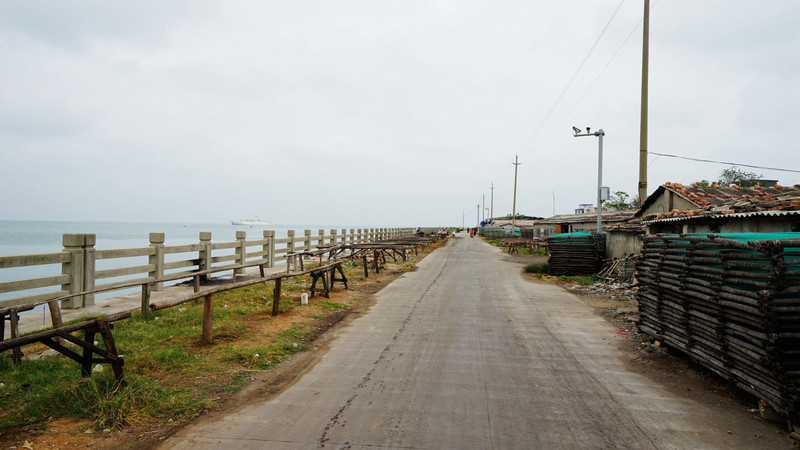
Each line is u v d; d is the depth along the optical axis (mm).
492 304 11023
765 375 4281
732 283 4828
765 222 9617
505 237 52719
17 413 4051
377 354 6531
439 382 5332
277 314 8922
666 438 3967
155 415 4254
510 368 5941
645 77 18891
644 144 18797
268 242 17484
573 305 11086
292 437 3865
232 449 3641
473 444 3771
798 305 4113
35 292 15289
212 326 7105
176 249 12102
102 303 9586
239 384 5160
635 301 11641
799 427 4012
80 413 4141
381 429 4039
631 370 5934
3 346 3650
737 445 3854
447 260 25500
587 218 28891
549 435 3973
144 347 6160
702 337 5441
